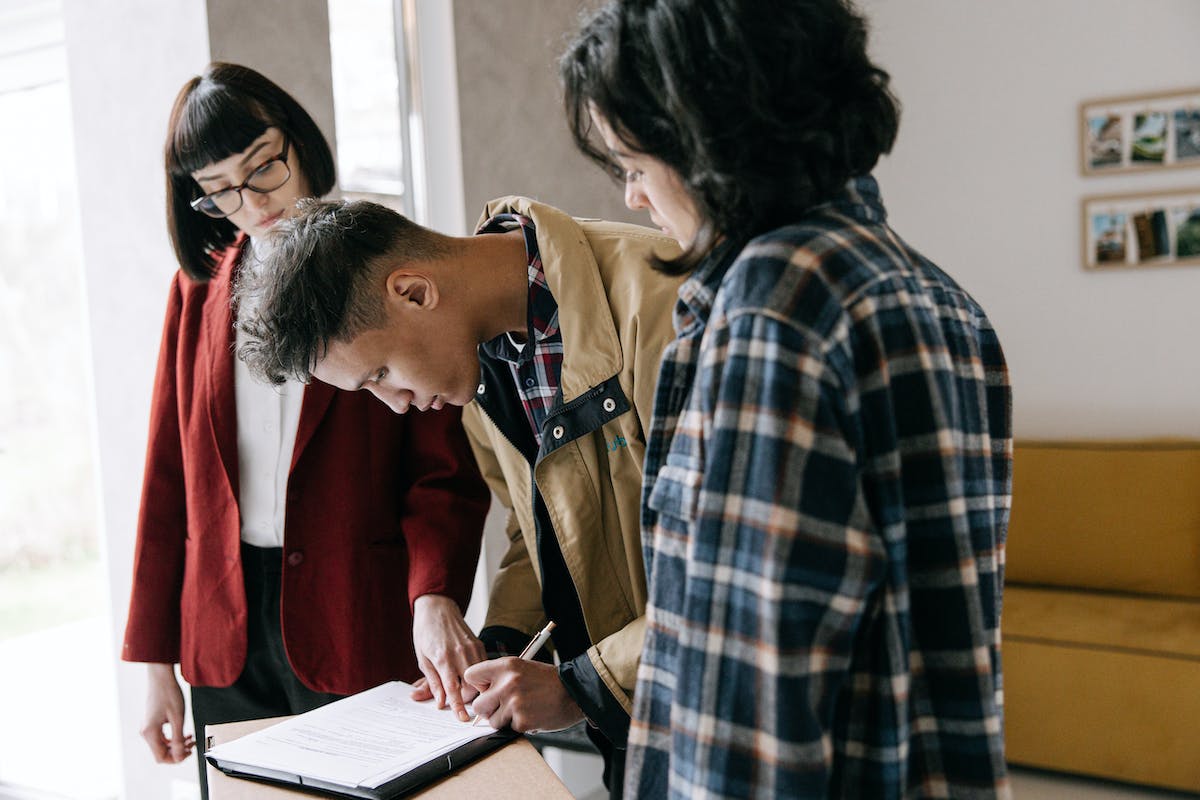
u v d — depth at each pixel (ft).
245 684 5.24
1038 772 9.62
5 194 9.29
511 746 3.63
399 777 3.29
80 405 9.41
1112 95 11.55
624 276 3.77
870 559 2.10
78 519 9.89
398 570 5.14
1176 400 11.67
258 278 3.53
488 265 3.82
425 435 5.12
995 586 2.47
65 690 10.72
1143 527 10.19
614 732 3.55
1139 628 9.25
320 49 7.46
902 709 2.17
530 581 4.66
